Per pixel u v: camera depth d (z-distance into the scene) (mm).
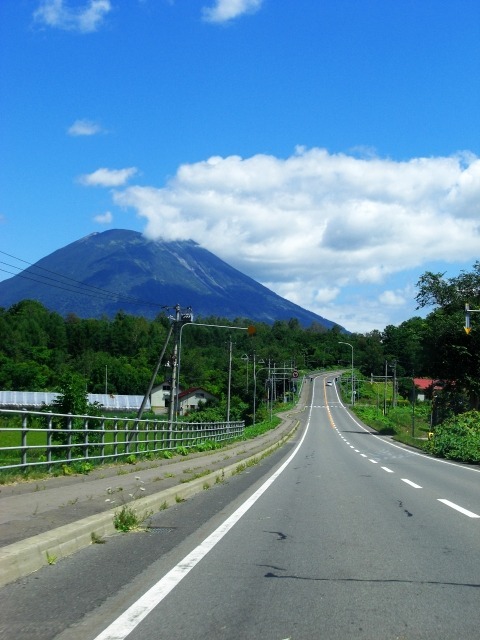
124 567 7473
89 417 19188
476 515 12180
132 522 10148
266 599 6297
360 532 10203
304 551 8656
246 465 25812
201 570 7461
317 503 14000
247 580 7027
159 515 11867
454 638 5246
